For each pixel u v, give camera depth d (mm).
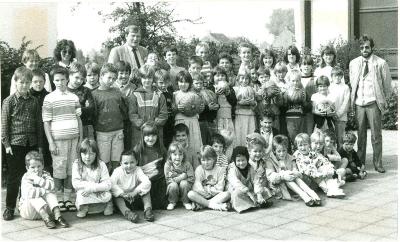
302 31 13406
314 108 6926
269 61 7492
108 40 11266
